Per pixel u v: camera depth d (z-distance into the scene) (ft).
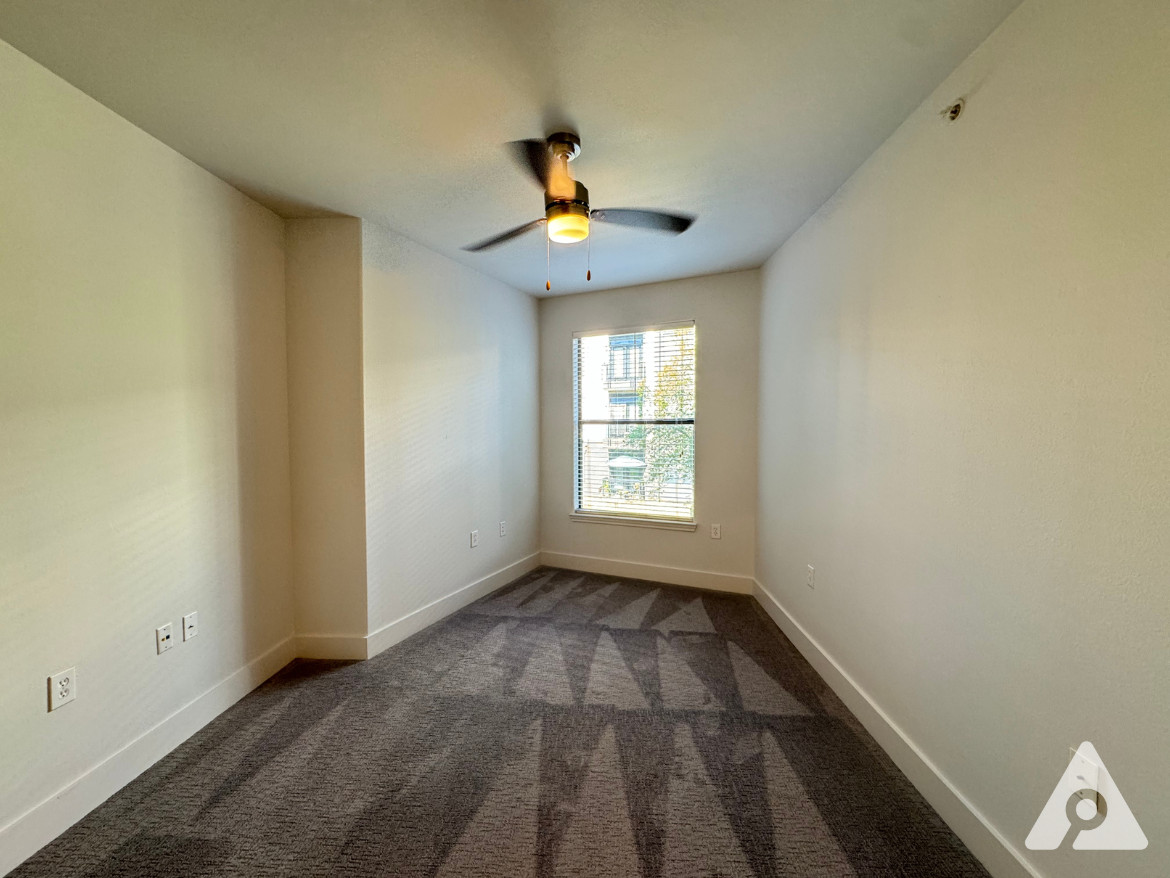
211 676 6.41
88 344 4.94
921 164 5.08
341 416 7.91
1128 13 3.05
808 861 4.24
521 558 12.62
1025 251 3.82
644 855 4.29
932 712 4.92
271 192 6.98
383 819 4.68
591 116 5.25
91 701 4.90
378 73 4.57
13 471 4.32
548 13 3.89
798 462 8.45
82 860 4.26
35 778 4.41
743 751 5.68
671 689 7.06
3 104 4.23
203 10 3.81
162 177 5.74
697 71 4.56
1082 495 3.38
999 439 4.10
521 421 12.52
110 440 5.16
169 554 5.83
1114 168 3.14
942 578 4.79
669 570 12.00
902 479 5.44
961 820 4.45
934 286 4.90
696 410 11.60
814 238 7.75
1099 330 3.25
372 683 7.22
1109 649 3.20
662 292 11.81
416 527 9.09
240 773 5.33
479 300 10.84
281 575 7.78
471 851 4.33
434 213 7.69
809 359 7.98
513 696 6.87
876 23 4.02
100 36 4.09
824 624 7.44
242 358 7.02
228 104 5.02
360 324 7.84
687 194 7.09
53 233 4.61
